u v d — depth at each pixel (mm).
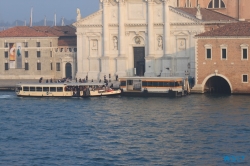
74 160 163375
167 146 174000
